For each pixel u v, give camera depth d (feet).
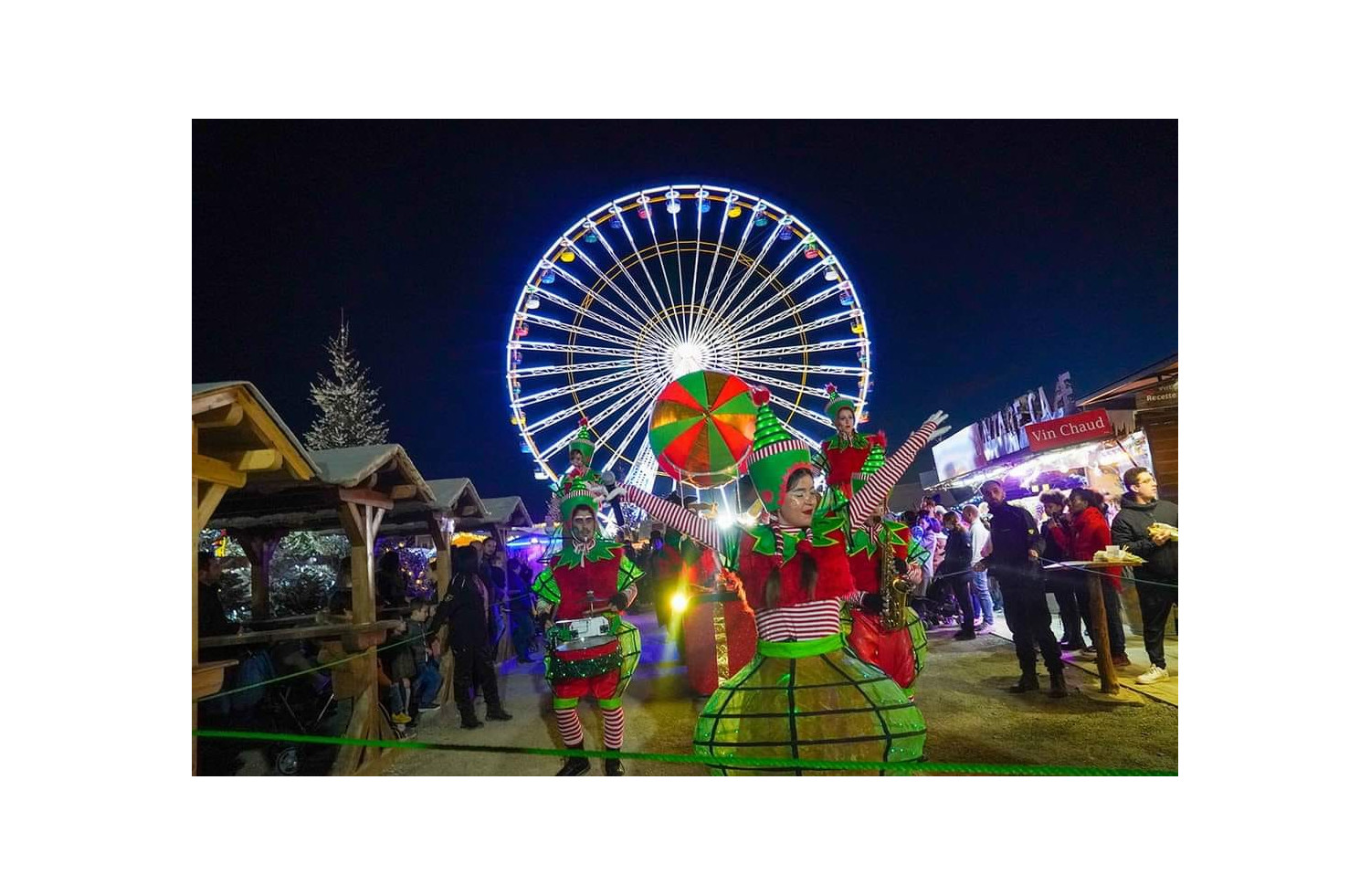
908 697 11.19
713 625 24.85
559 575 18.40
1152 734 17.93
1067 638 27.94
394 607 32.32
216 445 19.65
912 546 16.94
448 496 38.17
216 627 23.27
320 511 30.50
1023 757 16.83
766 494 11.69
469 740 23.02
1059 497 28.22
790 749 10.59
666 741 20.95
